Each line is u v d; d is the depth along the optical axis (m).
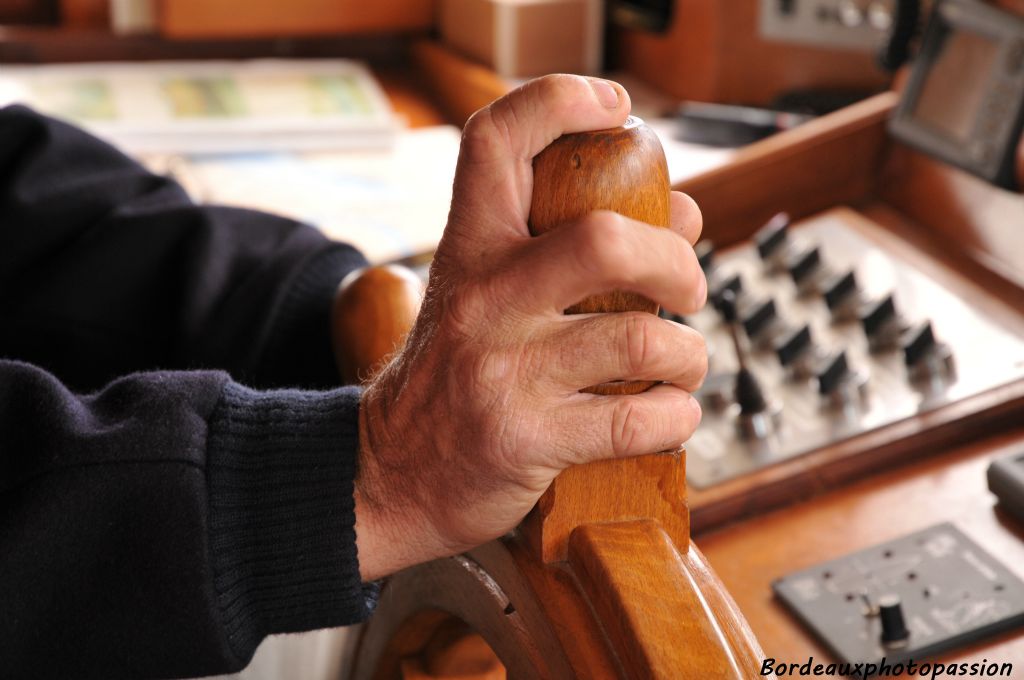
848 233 1.29
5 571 0.67
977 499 0.93
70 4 2.33
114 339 1.06
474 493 0.62
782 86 1.84
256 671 1.31
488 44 2.11
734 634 0.57
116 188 1.12
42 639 0.69
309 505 0.68
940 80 1.26
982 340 1.07
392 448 0.66
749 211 1.33
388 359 0.80
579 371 0.58
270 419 0.70
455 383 0.60
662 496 0.61
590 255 0.54
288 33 2.32
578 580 0.60
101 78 2.15
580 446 0.59
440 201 1.67
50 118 1.17
